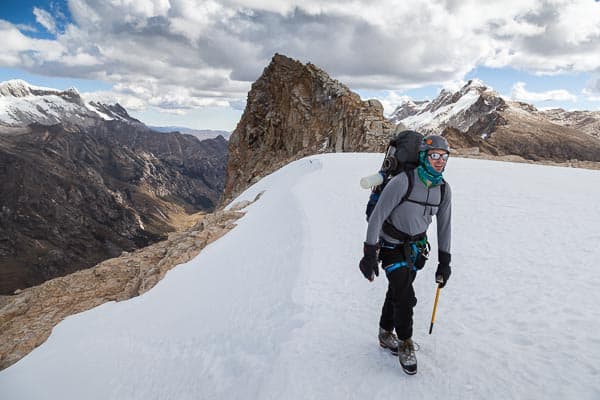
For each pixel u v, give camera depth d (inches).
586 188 532.7
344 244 358.9
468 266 276.1
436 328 195.9
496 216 400.5
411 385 153.3
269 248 422.6
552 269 248.1
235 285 356.2
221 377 200.5
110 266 737.0
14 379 353.7
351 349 182.4
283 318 232.5
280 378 166.7
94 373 295.4
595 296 203.3
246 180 2822.3
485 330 186.7
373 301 235.6
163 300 432.8
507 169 767.1
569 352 158.9
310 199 588.7
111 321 428.5
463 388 147.9
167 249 784.3
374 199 170.9
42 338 495.8
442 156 148.9
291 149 2583.7
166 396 217.0
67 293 659.4
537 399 137.1
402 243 161.2
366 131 1784.0
